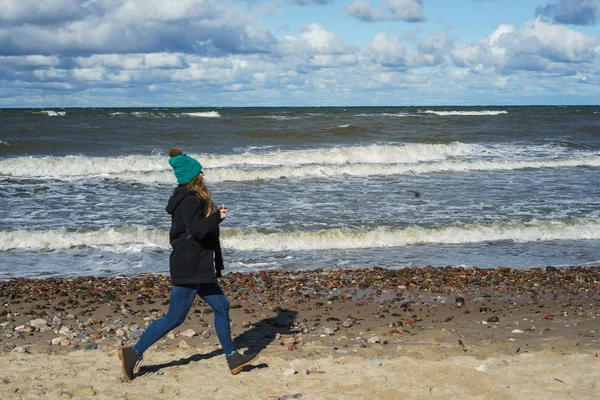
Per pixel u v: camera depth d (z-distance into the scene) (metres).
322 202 16.92
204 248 5.09
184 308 5.17
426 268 10.88
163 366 5.56
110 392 4.82
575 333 6.79
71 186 19.27
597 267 11.18
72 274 10.70
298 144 31.53
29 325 7.05
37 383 5.01
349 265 11.39
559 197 17.98
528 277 10.23
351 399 4.64
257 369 5.41
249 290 9.18
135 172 21.89
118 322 7.29
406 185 20.20
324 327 7.14
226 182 20.70
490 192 18.83
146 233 13.16
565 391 4.72
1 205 16.03
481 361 5.52
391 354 5.87
